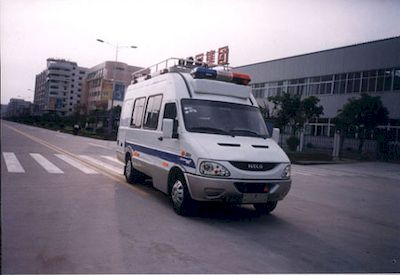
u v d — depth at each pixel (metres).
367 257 4.88
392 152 24.94
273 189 6.00
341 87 31.09
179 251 4.50
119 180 9.48
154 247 4.57
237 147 6.06
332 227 6.41
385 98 27.36
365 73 29.09
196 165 5.80
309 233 5.86
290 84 36.25
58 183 8.55
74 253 4.22
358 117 24.19
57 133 41.25
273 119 26.67
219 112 6.83
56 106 95.31
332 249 5.11
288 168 6.27
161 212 6.38
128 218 5.84
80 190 7.86
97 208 6.37
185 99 6.81
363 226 6.71
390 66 27.14
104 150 19.27
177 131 6.50
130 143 9.14
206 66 8.55
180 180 6.30
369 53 28.75
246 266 4.20
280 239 5.37
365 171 19.28
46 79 109.94
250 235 5.44
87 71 100.81
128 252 4.34
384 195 11.15
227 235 5.33
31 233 4.83
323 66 32.66
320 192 10.85
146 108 8.48
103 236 4.87
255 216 6.71
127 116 9.89
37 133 35.66
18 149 16.38
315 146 31.55
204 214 6.49
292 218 6.86
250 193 5.80
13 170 10.12
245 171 5.76
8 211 5.85
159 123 7.42
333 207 8.46
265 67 39.22
